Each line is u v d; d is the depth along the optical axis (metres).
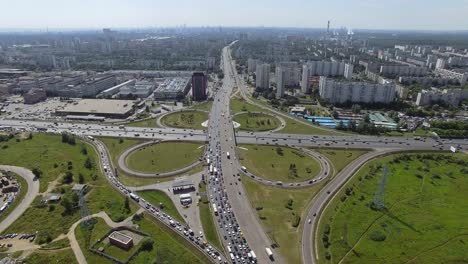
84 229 189.88
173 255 172.38
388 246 182.50
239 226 199.38
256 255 175.62
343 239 187.38
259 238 189.00
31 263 162.62
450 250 179.62
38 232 187.62
